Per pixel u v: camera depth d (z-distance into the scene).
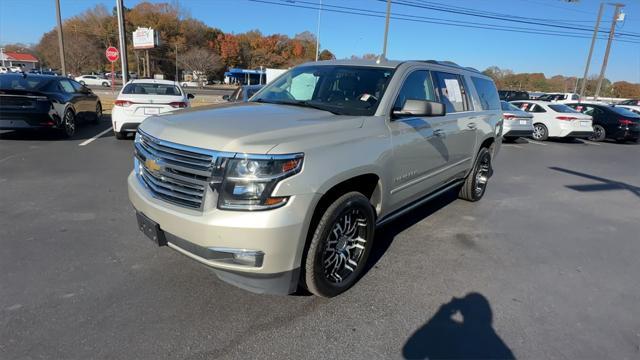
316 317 3.00
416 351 2.69
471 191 6.05
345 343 2.73
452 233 4.89
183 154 2.73
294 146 2.66
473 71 5.79
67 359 2.45
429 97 4.37
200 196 2.67
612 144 16.28
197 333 2.75
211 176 2.58
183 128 2.87
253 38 103.56
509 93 30.47
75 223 4.57
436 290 3.48
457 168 5.25
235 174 2.54
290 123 2.98
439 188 4.98
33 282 3.29
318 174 2.74
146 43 38.53
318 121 3.10
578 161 11.30
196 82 79.25
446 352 2.69
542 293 3.53
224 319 2.92
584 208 6.38
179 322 2.86
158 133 2.96
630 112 16.62
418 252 4.27
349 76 4.02
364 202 3.26
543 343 2.83
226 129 2.77
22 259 3.67
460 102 5.13
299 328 2.86
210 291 3.27
